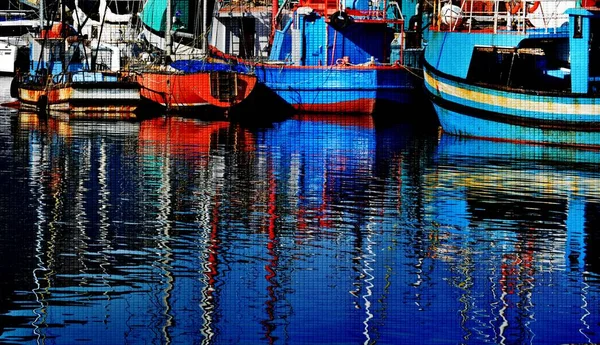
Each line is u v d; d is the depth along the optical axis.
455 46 43.56
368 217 26.30
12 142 40.47
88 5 75.69
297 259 22.11
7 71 95.88
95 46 67.25
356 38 57.62
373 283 20.45
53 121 49.84
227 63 56.59
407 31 58.81
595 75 41.50
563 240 24.03
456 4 47.94
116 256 22.14
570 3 44.84
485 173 33.75
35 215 25.98
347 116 55.28
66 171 32.97
